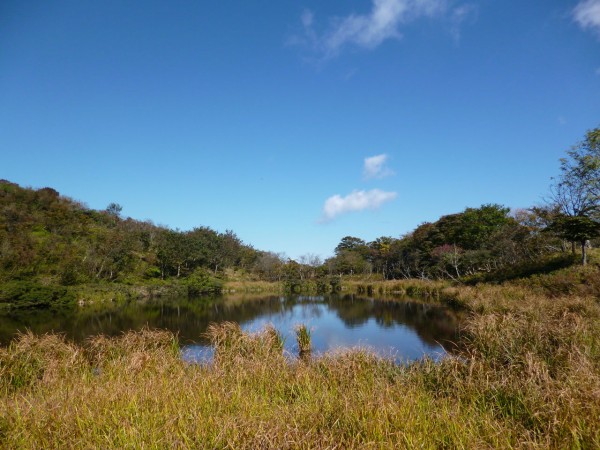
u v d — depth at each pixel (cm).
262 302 3009
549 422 373
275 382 558
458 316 1756
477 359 645
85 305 2866
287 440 340
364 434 367
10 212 4212
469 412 434
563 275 1906
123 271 4219
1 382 638
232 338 858
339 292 4050
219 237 5691
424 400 472
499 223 4228
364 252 6662
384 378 596
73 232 4447
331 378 571
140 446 334
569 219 1991
